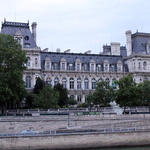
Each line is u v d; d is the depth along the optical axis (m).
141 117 80.62
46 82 112.06
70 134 59.34
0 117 73.75
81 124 74.12
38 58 111.88
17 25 114.06
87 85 121.88
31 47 112.31
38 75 111.12
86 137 60.12
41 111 87.88
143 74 125.94
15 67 87.19
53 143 58.34
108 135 61.38
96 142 60.53
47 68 116.88
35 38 120.31
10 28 112.81
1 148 56.44
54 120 72.69
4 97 83.06
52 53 120.94
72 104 107.38
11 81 85.12
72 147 59.12
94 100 95.25
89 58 125.75
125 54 135.50
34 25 120.75
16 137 57.19
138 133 63.09
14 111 89.75
